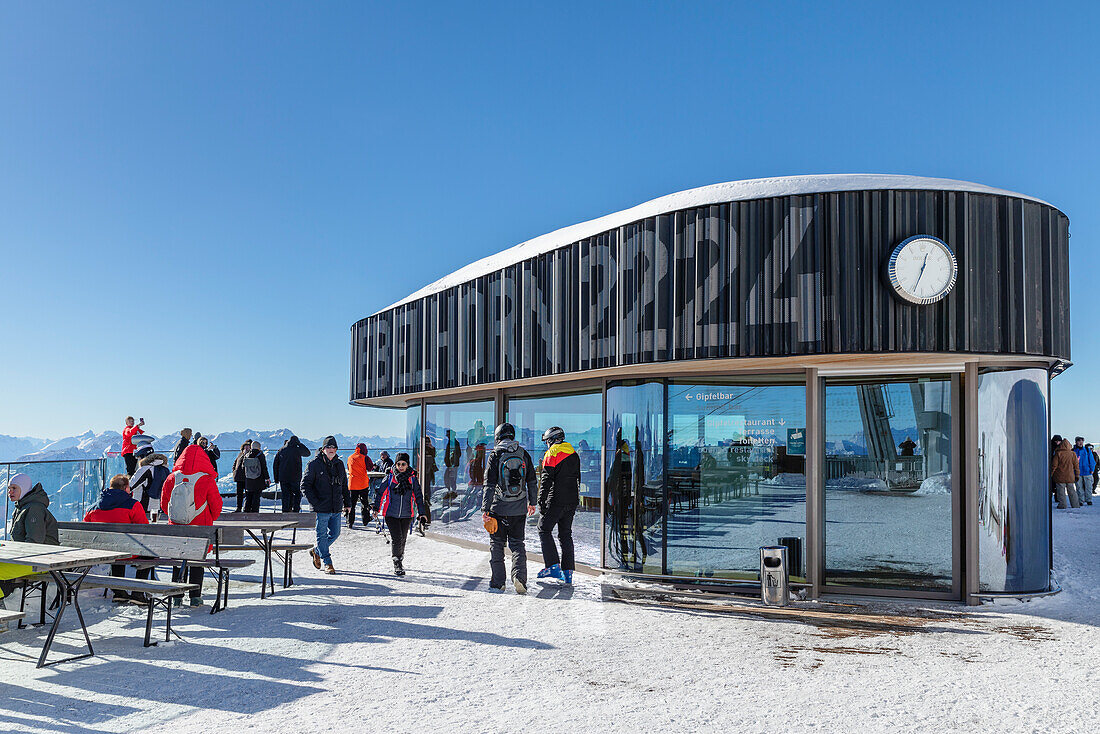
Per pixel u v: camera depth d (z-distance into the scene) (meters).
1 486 8.63
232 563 7.70
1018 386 8.43
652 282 8.70
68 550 6.34
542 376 10.23
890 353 7.83
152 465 11.55
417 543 13.42
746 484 9.13
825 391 9.02
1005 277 7.95
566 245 9.88
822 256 7.91
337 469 10.35
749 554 9.05
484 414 12.67
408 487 9.95
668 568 9.42
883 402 8.83
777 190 8.39
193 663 5.85
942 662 5.95
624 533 9.77
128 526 7.58
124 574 8.31
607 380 10.11
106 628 7.02
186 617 7.49
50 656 6.04
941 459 8.62
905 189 7.88
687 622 7.34
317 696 5.06
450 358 12.15
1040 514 8.48
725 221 8.30
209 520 8.20
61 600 6.00
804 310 7.94
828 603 8.36
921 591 8.59
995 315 7.90
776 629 7.08
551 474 9.46
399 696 5.07
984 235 7.92
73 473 12.44
